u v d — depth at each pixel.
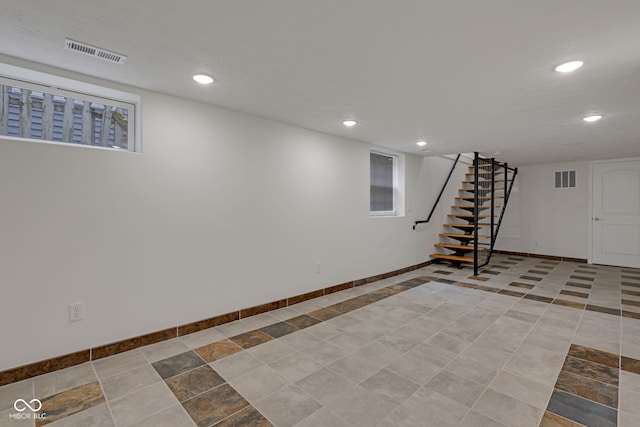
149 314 2.70
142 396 2.00
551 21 1.61
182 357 2.50
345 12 1.55
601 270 5.82
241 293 3.30
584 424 1.77
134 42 1.87
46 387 2.09
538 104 2.90
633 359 2.49
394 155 5.48
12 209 2.11
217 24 1.67
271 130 3.50
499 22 1.62
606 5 1.47
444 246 6.30
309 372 2.29
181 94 2.73
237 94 2.72
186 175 2.88
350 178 4.47
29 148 2.16
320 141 4.05
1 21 1.64
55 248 2.27
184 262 2.89
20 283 2.15
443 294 4.24
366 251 4.77
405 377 2.23
